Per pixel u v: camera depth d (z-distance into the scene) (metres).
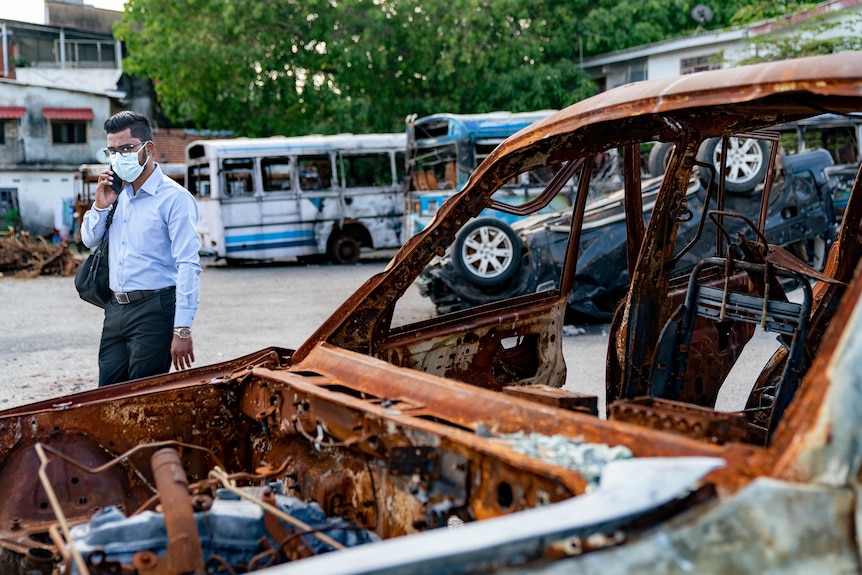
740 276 3.94
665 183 3.15
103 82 38.78
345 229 21.19
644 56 24.62
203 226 20.45
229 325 11.37
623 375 3.37
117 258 4.30
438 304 10.74
